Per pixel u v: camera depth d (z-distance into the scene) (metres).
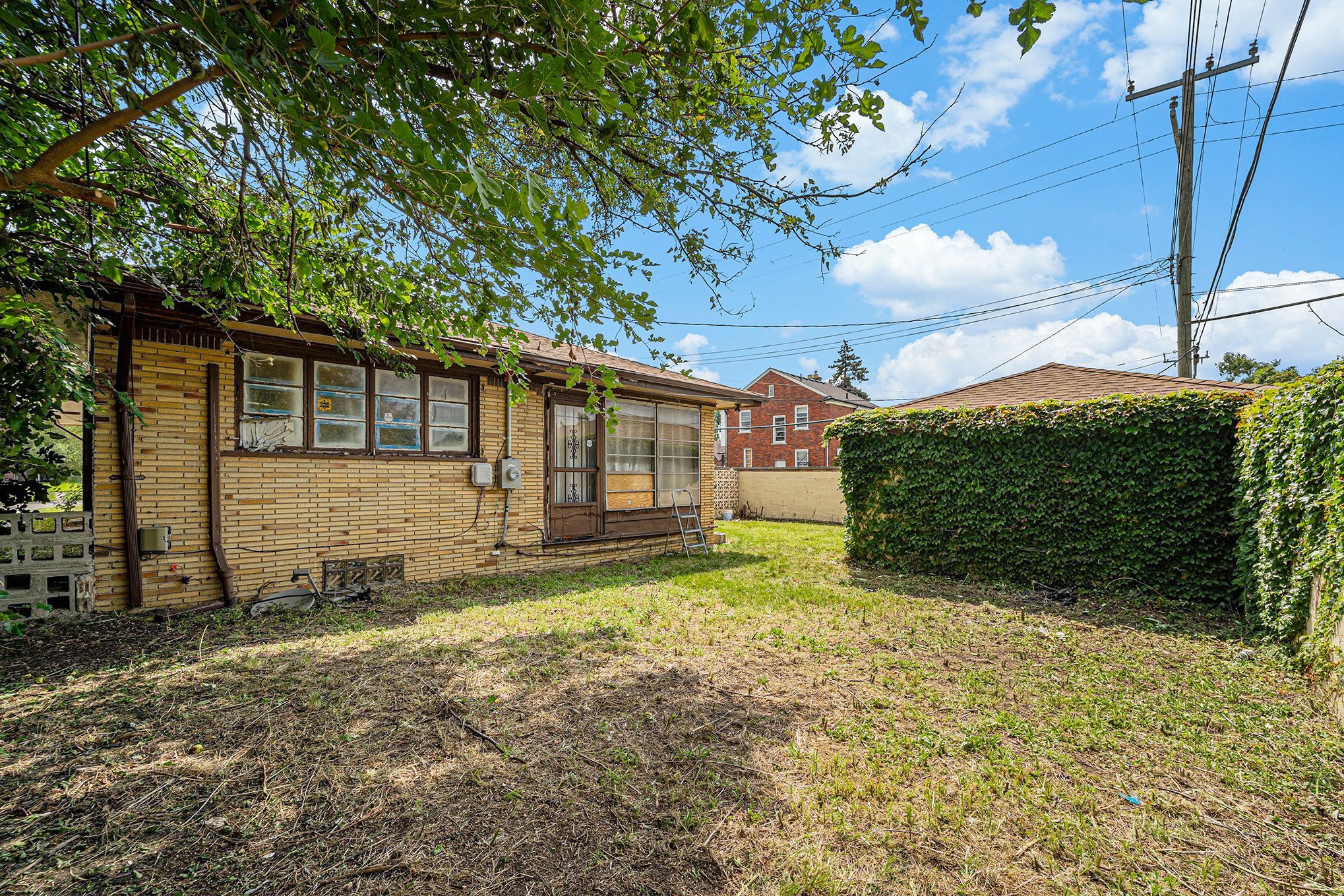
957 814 2.35
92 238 3.17
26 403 3.44
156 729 2.91
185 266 3.58
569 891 1.92
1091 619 5.66
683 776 2.63
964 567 7.77
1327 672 3.70
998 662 4.34
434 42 1.68
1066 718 3.33
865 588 7.10
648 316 2.29
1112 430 6.65
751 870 2.04
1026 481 7.32
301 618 5.12
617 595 6.36
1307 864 2.13
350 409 6.29
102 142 2.71
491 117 2.20
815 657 4.37
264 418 5.69
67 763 2.56
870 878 2.02
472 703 3.31
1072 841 2.23
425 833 2.18
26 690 3.37
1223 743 3.07
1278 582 4.70
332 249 3.32
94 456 4.75
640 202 2.97
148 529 4.94
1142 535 6.50
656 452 9.98
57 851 1.99
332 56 1.40
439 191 1.57
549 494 8.22
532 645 4.42
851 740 3.00
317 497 5.97
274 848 2.06
